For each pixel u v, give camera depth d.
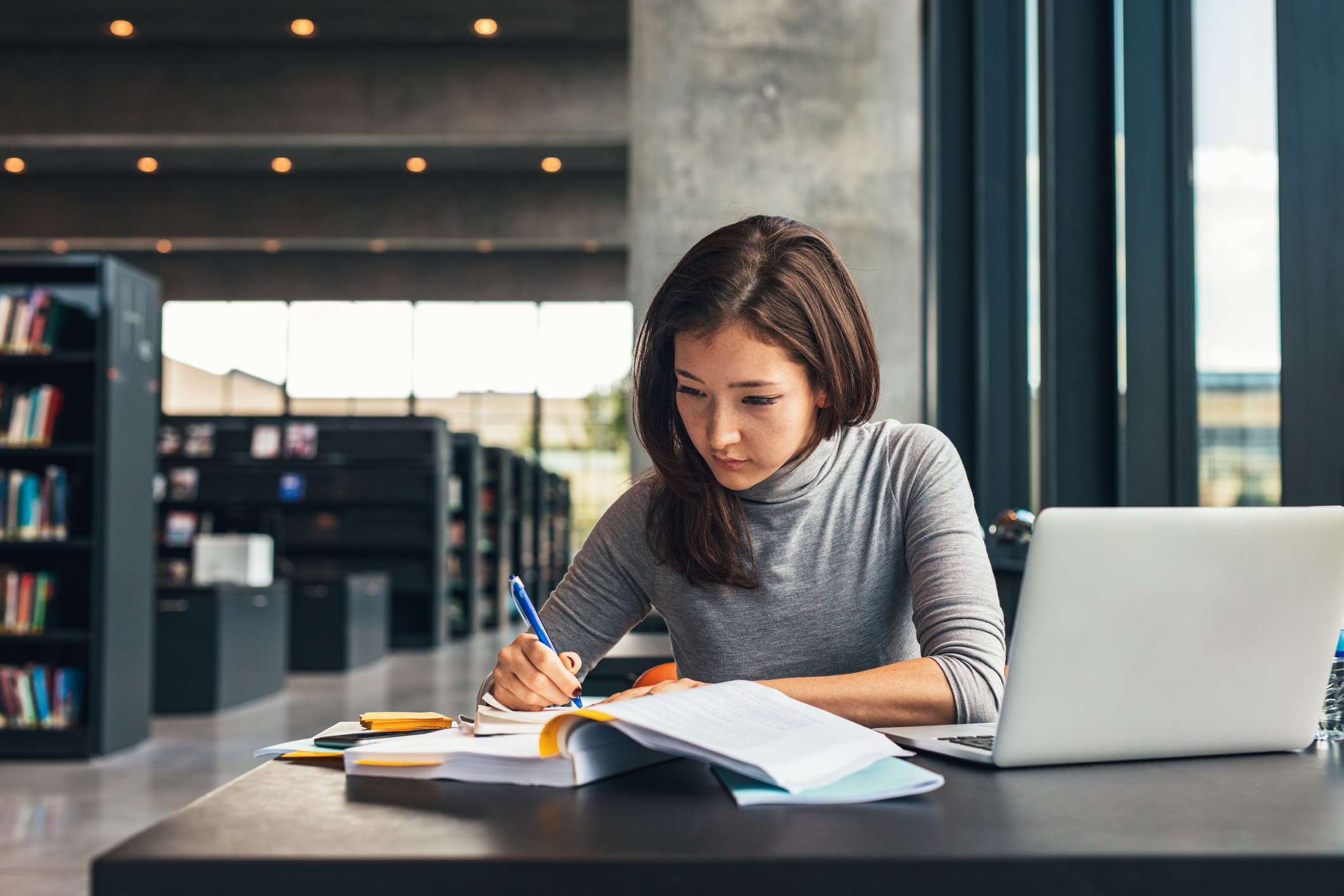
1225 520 0.88
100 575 4.67
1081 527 0.84
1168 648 0.88
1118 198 2.55
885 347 4.39
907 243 4.43
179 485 10.29
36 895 2.79
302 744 0.99
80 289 4.90
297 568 10.52
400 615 10.63
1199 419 2.26
